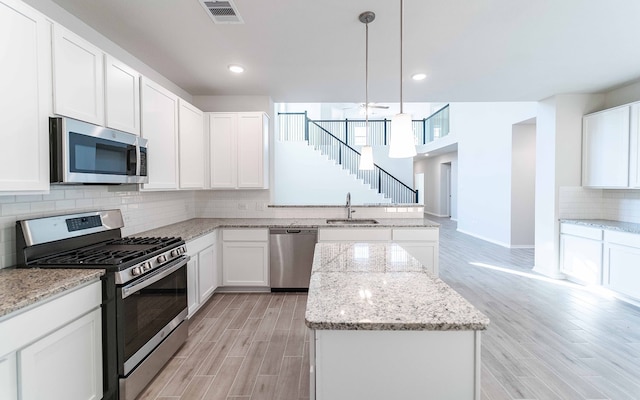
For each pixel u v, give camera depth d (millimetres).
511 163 6191
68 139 1713
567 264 4047
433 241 3611
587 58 3016
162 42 2678
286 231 3662
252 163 3904
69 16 2232
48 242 1910
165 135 2910
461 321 1045
